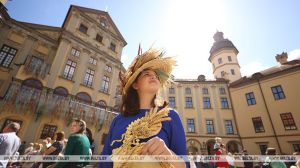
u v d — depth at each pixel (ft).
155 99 2.98
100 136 39.11
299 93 45.93
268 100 51.13
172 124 2.17
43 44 41.52
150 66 2.85
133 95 2.83
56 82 36.22
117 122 2.74
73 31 44.93
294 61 52.47
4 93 30.99
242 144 52.49
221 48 94.43
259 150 48.32
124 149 1.72
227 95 61.82
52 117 32.19
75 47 43.47
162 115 2.05
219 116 58.39
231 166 17.89
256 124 51.55
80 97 39.40
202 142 54.80
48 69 35.09
